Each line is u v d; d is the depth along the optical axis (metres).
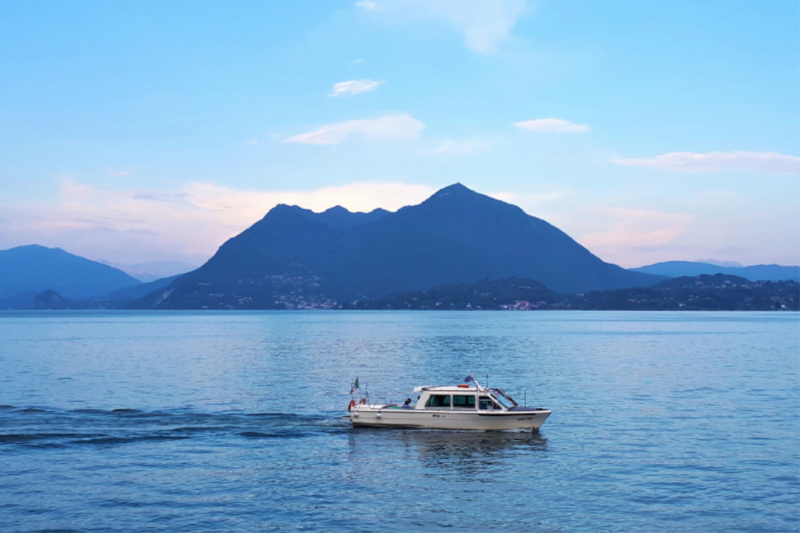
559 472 38.44
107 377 83.75
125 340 171.75
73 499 33.72
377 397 66.50
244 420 52.41
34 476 37.44
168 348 139.75
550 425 51.12
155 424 50.94
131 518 31.23
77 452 42.72
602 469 38.91
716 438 46.59
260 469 39.06
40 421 51.84
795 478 36.97
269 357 115.44
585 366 97.88
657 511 32.12
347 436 47.38
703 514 31.75
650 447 44.06
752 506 32.75
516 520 31.09
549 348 138.50
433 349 135.62
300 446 44.62
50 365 100.56
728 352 126.31
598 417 54.47
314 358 113.12
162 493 34.66
